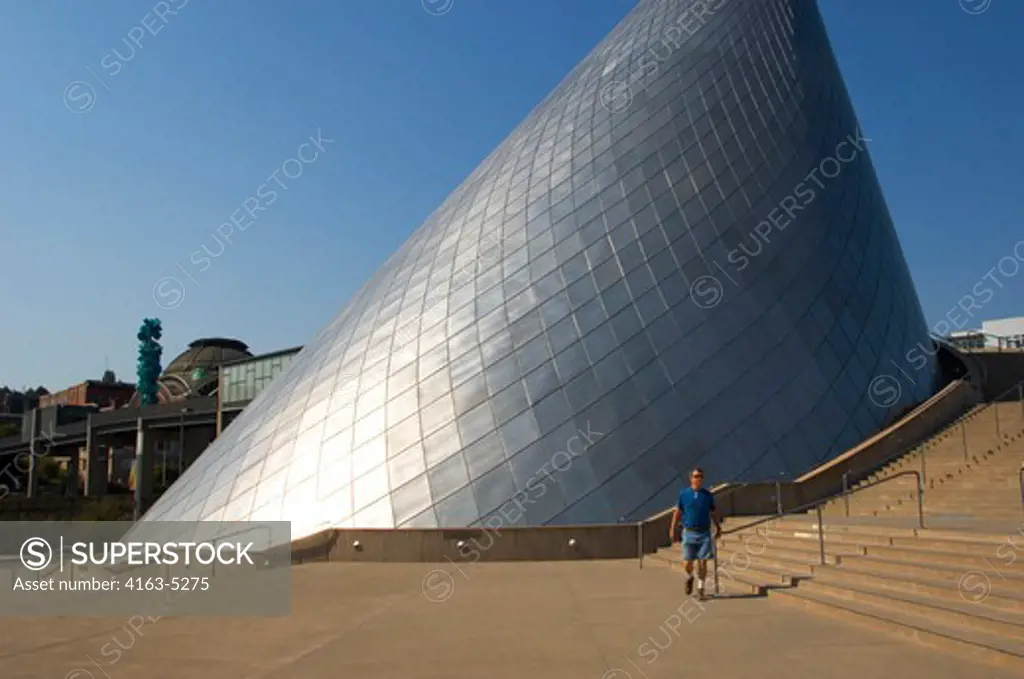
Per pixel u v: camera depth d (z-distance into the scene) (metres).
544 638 10.07
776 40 32.47
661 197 26.38
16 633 11.04
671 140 27.97
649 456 21.33
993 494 18.45
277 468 23.67
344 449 22.97
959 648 8.58
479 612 12.20
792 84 31.66
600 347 23.12
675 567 17.48
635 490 20.80
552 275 24.91
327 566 19.20
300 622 11.59
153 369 108.38
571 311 23.97
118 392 142.25
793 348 24.48
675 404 22.22
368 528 20.59
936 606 9.91
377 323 26.70
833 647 9.04
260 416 27.09
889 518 17.55
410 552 19.88
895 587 11.38
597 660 8.80
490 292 25.19
